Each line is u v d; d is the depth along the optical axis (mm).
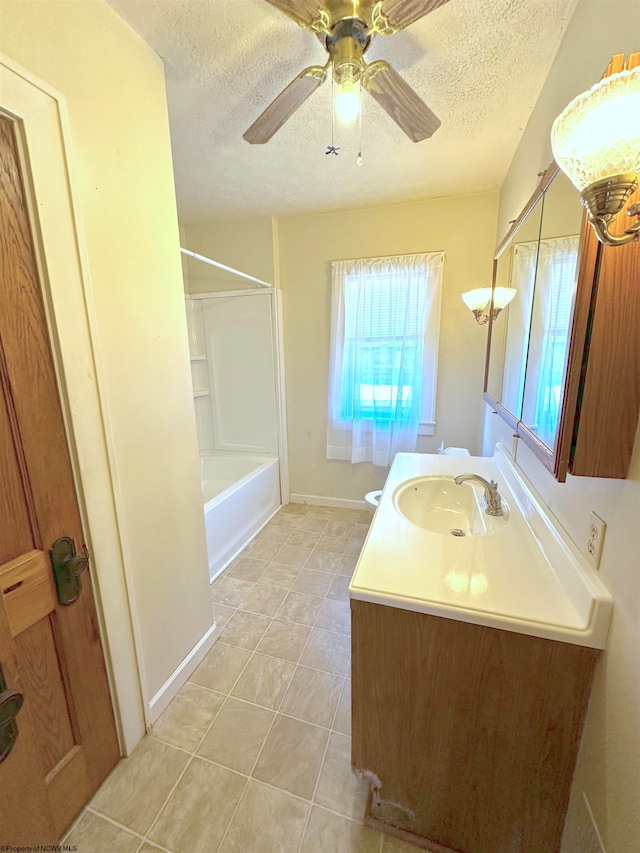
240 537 2695
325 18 940
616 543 767
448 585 949
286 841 1072
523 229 1474
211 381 3354
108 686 1221
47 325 961
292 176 2219
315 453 3340
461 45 1264
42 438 965
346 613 2021
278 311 3068
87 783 1157
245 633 1880
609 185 577
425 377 2846
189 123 1679
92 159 1066
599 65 946
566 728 868
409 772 1024
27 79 864
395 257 2709
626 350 736
